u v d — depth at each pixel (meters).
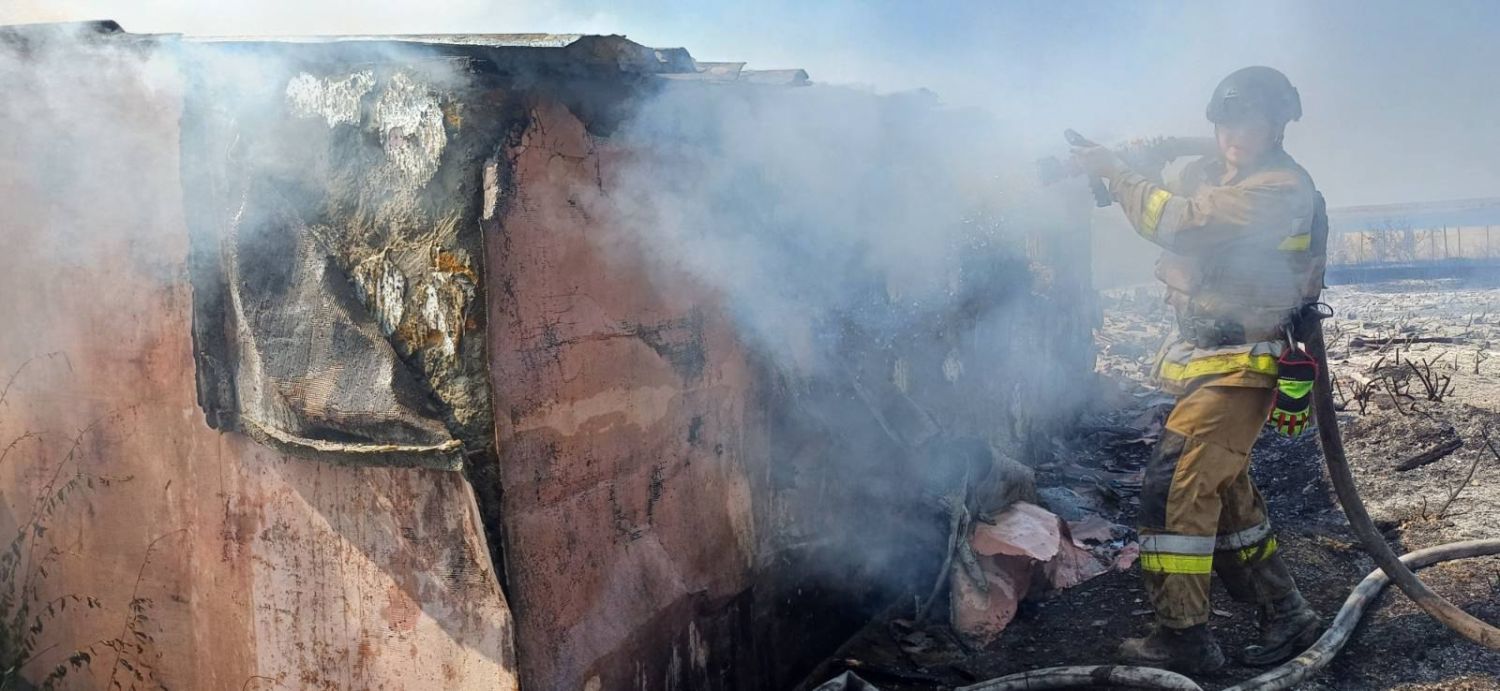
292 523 2.62
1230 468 3.04
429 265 2.24
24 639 3.13
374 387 2.31
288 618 2.68
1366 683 3.02
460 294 2.21
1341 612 3.29
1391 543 4.21
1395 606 3.41
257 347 2.49
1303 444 5.63
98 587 3.03
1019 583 3.79
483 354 2.22
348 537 2.53
